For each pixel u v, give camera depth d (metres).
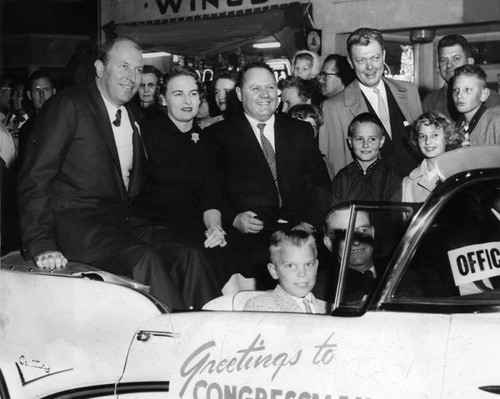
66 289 3.55
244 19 5.49
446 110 4.96
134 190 4.34
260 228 4.43
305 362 2.88
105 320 3.42
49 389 3.46
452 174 3.08
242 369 3.00
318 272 3.71
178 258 4.12
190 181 4.52
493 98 4.80
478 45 5.23
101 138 4.12
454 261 2.95
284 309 3.38
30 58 6.46
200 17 5.58
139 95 5.47
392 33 5.33
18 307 3.64
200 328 3.14
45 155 3.99
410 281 2.89
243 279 4.35
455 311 2.74
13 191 5.57
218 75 5.41
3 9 6.37
